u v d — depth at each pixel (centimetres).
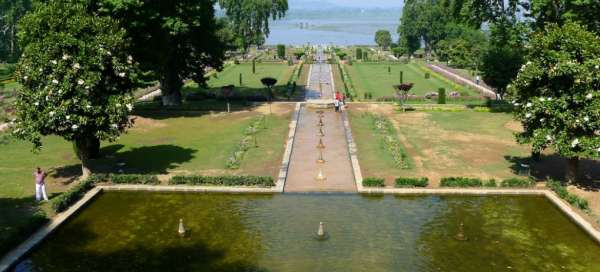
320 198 3014
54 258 2339
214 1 5866
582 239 2508
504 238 2517
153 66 4797
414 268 2231
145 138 4312
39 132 2969
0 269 2195
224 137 4322
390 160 3659
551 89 2967
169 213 2830
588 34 2934
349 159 3712
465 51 9869
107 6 4278
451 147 4006
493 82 5409
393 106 5703
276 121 4928
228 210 2861
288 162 3612
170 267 2253
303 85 7744
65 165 3600
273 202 2964
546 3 4466
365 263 2275
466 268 2231
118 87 3212
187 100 6125
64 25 3066
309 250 2395
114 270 2231
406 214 2802
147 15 4588
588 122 2792
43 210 2778
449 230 2606
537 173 3397
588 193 3000
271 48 15725
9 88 6850
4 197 2964
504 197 3041
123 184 3191
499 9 5194
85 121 2933
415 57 13600
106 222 2717
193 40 5541
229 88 5672
